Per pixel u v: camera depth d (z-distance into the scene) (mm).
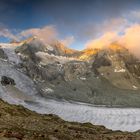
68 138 56312
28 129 56531
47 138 51625
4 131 47969
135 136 70375
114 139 63969
